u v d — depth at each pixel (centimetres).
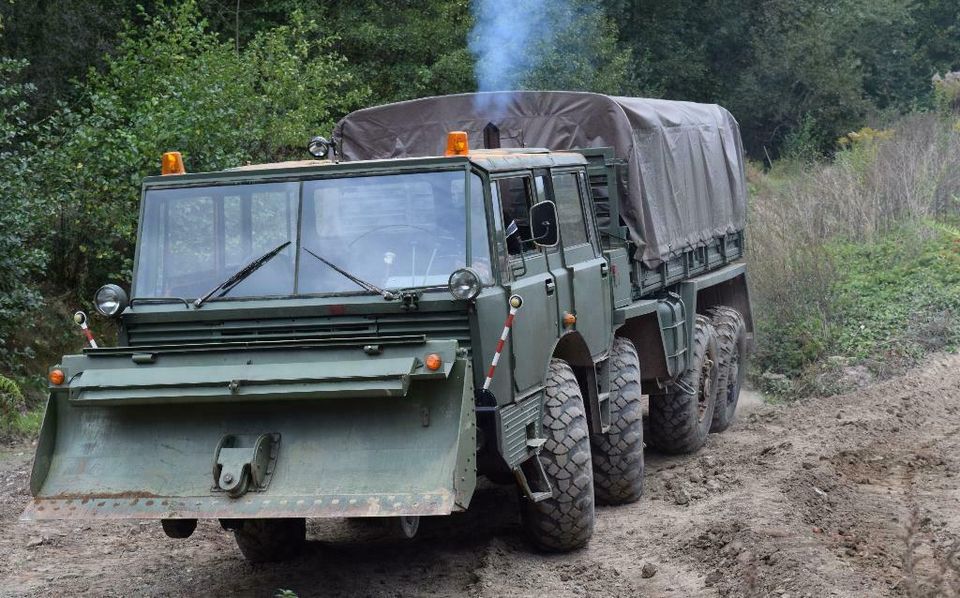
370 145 1105
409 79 2750
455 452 620
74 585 754
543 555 799
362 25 2681
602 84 2909
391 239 708
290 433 647
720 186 1304
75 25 2094
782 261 1650
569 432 777
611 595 699
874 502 882
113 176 1550
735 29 4188
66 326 1513
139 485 652
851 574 661
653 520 878
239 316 700
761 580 664
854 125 4094
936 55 4878
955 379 1355
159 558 824
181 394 638
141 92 1742
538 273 784
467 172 707
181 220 734
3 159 1355
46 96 2047
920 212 1944
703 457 1091
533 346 754
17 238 1345
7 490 1023
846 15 4372
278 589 732
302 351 647
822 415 1241
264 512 627
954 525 800
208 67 1684
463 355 639
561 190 859
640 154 1046
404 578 750
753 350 1393
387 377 617
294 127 1753
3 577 777
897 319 1566
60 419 674
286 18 2734
